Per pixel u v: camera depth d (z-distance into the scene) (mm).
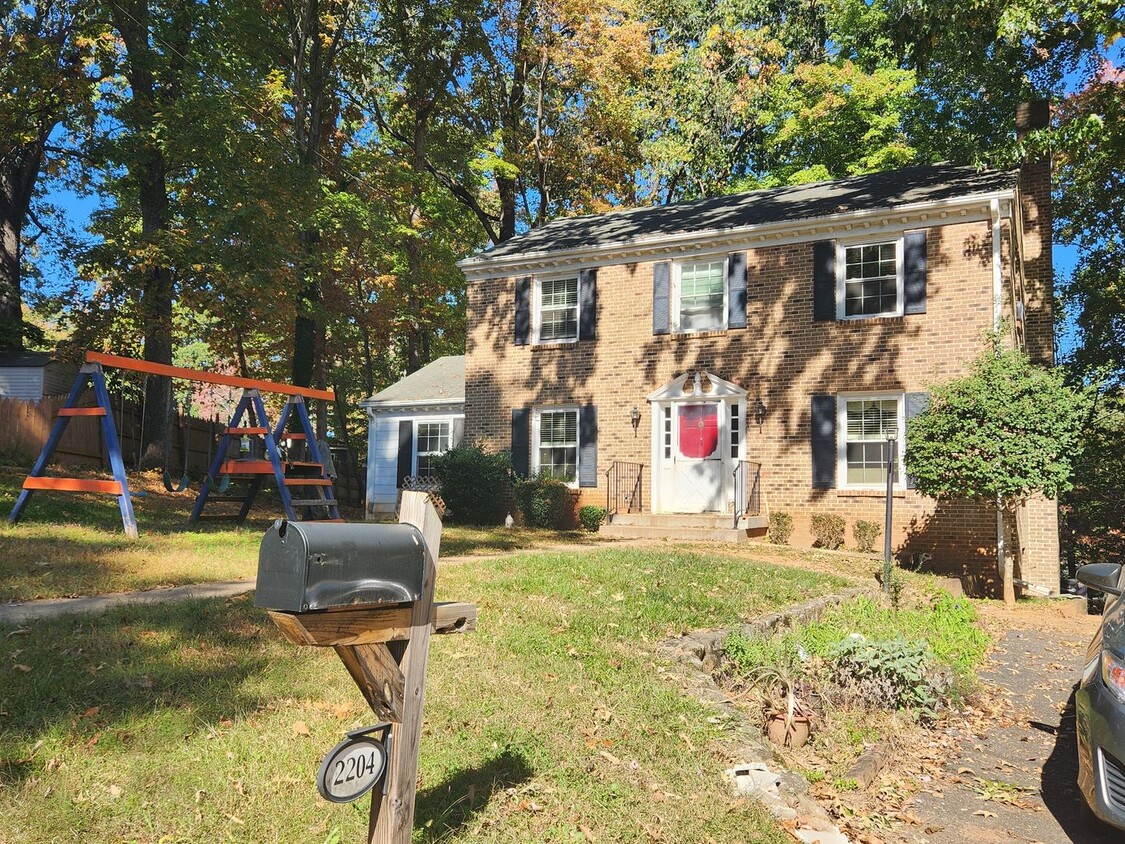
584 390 19469
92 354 11070
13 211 24203
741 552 14375
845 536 16266
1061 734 6406
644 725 4809
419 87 27719
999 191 15234
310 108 24156
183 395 45531
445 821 3439
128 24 20094
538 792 3836
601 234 20688
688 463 18172
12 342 23156
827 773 5004
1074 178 24594
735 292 17859
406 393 24609
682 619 7359
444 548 12391
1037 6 14094
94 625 5801
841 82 26859
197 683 4695
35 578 7512
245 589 7684
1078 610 13000
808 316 17109
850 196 18172
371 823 2707
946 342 15742
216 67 20203
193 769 3633
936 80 24844
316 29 22750
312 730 4215
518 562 10234
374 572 2510
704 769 4391
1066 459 12711
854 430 16594
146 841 3080
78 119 22484
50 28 21469
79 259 19938
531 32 27734
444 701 4746
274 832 3219
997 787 5168
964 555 15180
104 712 4137
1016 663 9031
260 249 18875
